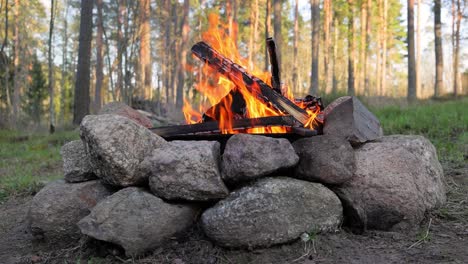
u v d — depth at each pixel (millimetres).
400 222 3229
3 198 5629
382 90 28672
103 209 2920
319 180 3191
